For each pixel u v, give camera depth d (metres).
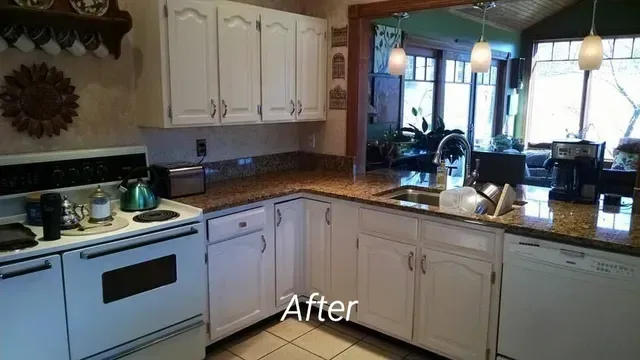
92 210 2.30
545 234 2.11
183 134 3.09
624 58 7.45
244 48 2.97
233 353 2.77
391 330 2.79
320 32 3.50
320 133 3.75
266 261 2.96
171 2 2.57
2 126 2.33
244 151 3.50
